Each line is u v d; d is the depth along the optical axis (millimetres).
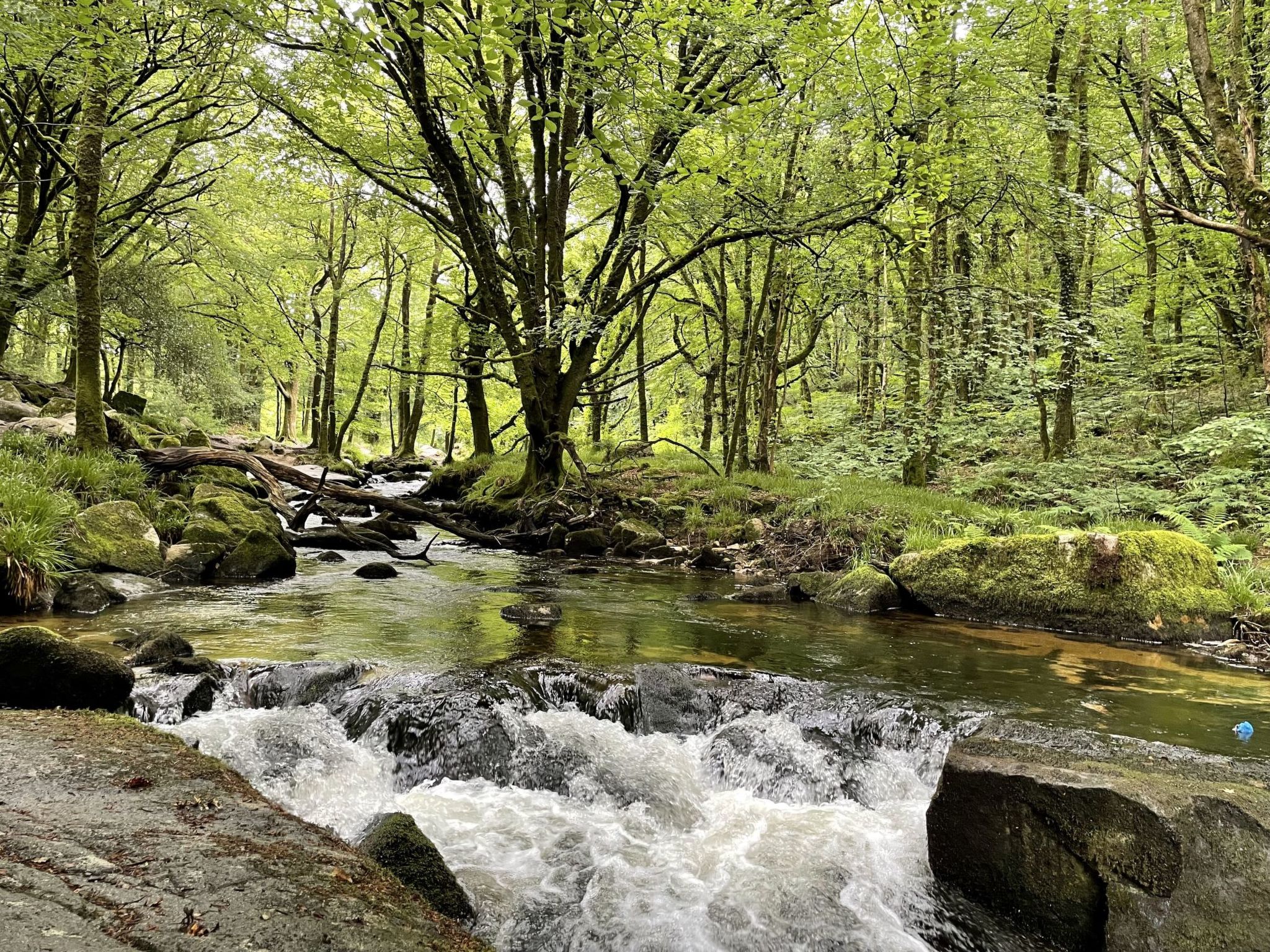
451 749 4324
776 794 4309
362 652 5512
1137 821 2766
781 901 3207
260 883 2164
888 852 3611
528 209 13242
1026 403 13117
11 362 22391
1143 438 13031
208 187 17156
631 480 14812
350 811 3816
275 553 8914
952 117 9906
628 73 7883
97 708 3904
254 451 22891
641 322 14289
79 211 9070
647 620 7219
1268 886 2605
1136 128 11570
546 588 8922
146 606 6816
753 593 8695
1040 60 12422
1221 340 13633
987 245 12797
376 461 28422
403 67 9797
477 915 2918
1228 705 4930
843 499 11570
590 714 4918
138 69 12758
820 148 12758
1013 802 3064
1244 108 6730
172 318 18656
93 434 9422
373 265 27250
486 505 14664
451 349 18438
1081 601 7301
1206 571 7309
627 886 3314
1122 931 2672
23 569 6168
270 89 10758
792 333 22938
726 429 17344
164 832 2385
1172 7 10656
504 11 6711
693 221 11875
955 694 5078
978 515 10391
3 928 1603
